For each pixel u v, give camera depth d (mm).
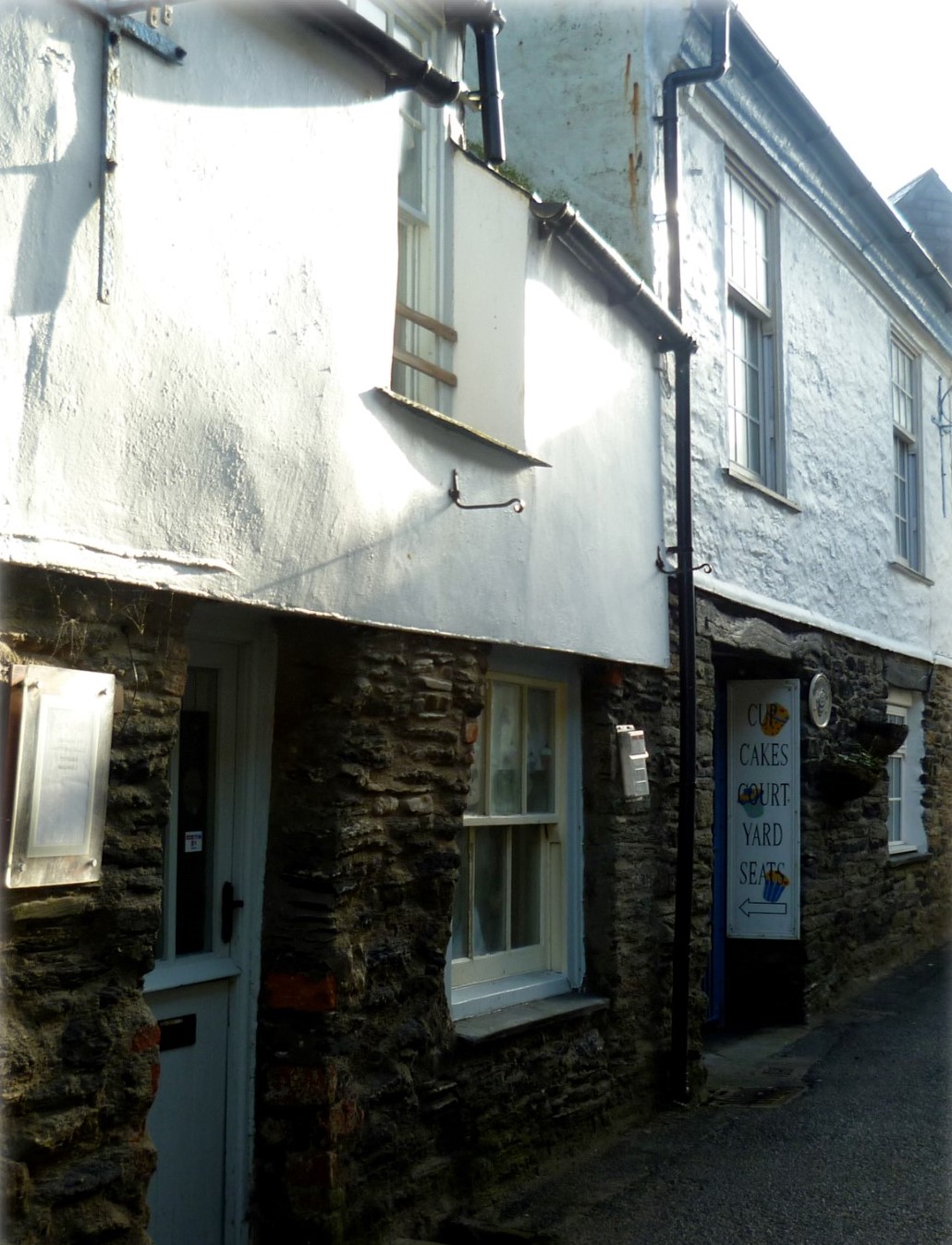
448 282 5711
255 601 4188
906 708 12656
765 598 8859
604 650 6504
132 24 3742
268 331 4254
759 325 9555
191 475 3945
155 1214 4262
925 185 16094
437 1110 5078
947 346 13734
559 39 7984
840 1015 9539
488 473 5516
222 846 4645
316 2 4305
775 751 9180
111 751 3691
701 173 8352
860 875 10570
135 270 3756
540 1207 5375
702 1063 7340
